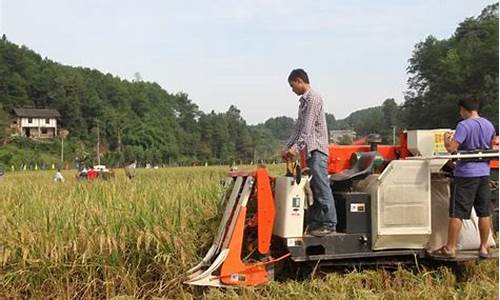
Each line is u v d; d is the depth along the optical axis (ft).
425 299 18.84
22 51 424.46
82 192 27.99
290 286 19.49
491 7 229.25
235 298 18.81
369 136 23.70
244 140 369.30
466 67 194.39
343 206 20.86
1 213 23.75
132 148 329.11
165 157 342.64
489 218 21.31
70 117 376.68
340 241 20.44
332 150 23.41
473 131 21.09
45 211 23.12
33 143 315.37
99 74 469.57
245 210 20.08
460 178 20.77
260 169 20.24
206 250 22.13
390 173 20.48
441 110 197.36
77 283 20.33
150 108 430.61
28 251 20.06
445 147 22.40
